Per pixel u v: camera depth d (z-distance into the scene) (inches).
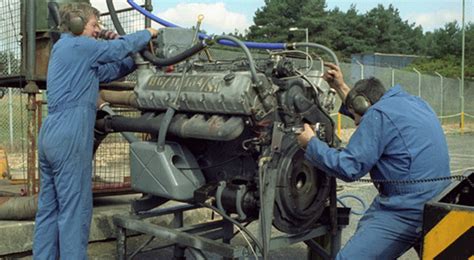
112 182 241.4
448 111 1221.1
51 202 177.5
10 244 198.8
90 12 179.2
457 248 120.7
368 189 355.6
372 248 141.2
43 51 219.6
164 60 171.8
